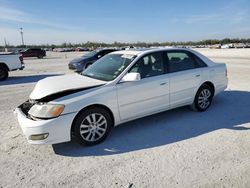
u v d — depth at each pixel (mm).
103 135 4367
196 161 3604
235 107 6285
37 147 4258
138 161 3682
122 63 4844
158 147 4121
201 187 2996
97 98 4164
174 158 3723
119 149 4105
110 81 4414
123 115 4555
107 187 3070
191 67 5656
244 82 9945
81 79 4715
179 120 5375
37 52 36094
